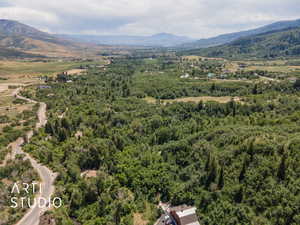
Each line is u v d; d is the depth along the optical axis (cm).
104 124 10325
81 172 7356
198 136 8775
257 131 7338
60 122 9394
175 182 6900
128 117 11550
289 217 4484
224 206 5256
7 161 7031
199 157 7394
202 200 5750
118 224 5491
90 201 6084
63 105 12125
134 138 10075
